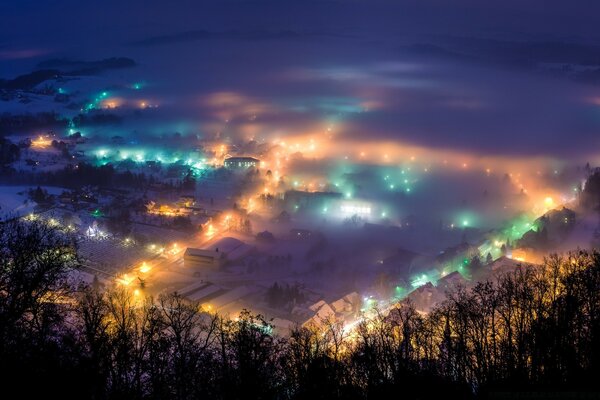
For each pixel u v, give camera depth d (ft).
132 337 209.05
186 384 177.58
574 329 195.11
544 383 173.47
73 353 166.20
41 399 151.43
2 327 170.60
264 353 186.19
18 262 202.18
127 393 166.40
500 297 223.51
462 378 181.47
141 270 502.79
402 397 175.22
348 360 205.46
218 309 407.23
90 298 240.53
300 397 178.91
